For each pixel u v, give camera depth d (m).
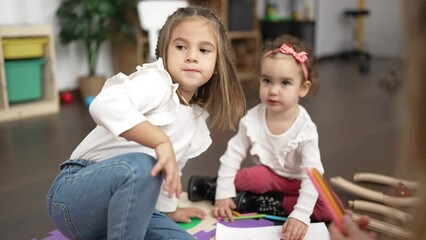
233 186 1.20
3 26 2.43
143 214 0.75
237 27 3.88
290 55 1.13
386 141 1.91
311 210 1.04
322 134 2.04
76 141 1.94
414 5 0.40
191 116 0.99
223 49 0.97
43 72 2.65
